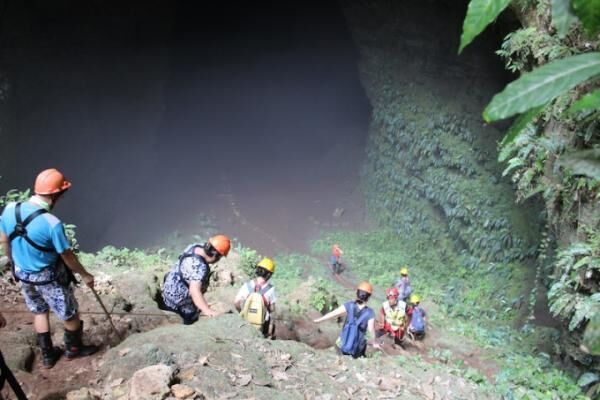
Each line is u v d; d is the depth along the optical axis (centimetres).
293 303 1265
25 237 505
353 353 796
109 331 679
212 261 663
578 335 1010
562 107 801
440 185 2102
